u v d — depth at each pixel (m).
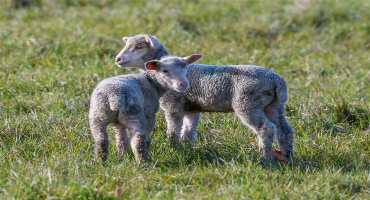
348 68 21.61
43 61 20.70
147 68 13.08
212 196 10.70
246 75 12.93
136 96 12.21
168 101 13.75
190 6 29.22
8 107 16.22
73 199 10.39
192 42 23.77
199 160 12.48
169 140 13.96
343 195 11.00
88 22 26.64
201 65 13.72
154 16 27.34
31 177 10.98
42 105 16.22
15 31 24.80
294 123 15.53
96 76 18.53
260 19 27.06
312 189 11.15
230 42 24.66
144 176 11.59
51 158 12.23
